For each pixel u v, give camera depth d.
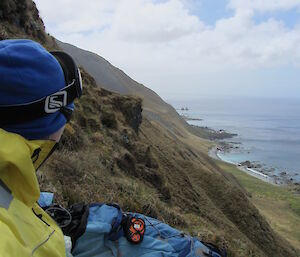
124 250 3.05
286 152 121.19
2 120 1.25
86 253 2.95
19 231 1.10
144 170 14.44
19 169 1.20
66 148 9.89
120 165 13.01
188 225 8.93
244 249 10.46
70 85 1.43
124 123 19.78
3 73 1.20
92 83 21.58
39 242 1.20
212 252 3.37
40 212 1.47
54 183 6.33
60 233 1.40
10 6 15.90
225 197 26.11
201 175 28.53
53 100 1.34
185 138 92.44
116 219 3.20
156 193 13.03
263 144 138.62
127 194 8.72
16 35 15.24
